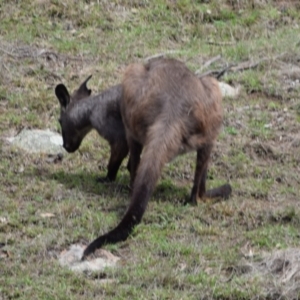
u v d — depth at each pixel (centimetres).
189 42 2880
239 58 2686
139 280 1531
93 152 2108
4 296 1485
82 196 1878
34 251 1644
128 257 1627
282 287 1496
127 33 2881
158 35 2891
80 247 1666
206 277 1535
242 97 2430
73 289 1505
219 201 1877
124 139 1933
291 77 2531
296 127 2264
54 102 2328
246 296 1481
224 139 2178
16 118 2230
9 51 2622
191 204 1844
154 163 1697
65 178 1973
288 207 1841
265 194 1919
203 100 1762
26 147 2108
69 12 2947
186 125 1741
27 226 1739
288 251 1591
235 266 1582
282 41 2806
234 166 2053
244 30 2966
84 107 1991
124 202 1859
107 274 1557
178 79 1773
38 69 2516
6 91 2372
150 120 1752
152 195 1900
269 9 3098
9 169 1994
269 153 2123
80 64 2597
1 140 2134
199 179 1841
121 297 1474
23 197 1867
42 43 2742
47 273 1566
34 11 2939
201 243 1681
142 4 3050
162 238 1688
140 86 1784
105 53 2694
